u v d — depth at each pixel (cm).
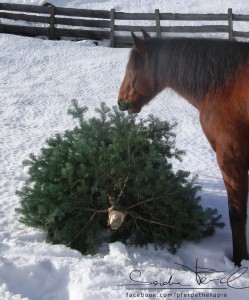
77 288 343
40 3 2147
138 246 424
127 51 1625
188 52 409
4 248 408
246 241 418
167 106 1110
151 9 2158
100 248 424
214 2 2170
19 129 880
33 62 1497
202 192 580
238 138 379
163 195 414
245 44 394
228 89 385
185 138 859
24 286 348
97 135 461
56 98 1150
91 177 426
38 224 436
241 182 385
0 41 1619
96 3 2230
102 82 1338
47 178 440
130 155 423
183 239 433
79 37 1750
